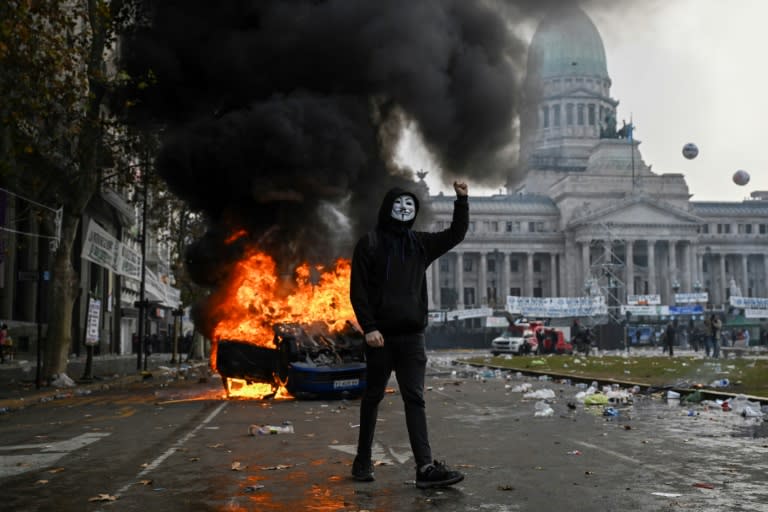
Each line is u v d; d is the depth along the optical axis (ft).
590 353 154.30
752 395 44.68
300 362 49.01
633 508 17.51
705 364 82.43
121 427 35.40
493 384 65.92
